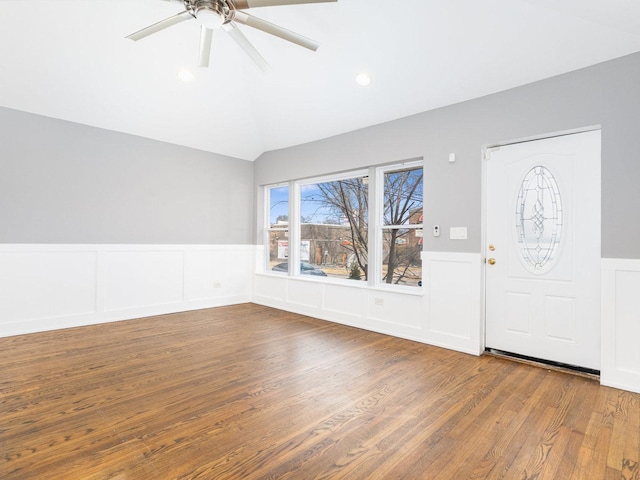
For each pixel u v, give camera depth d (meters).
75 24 3.01
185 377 2.61
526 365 2.91
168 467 1.58
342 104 3.88
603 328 2.55
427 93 3.36
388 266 4.04
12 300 3.59
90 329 3.90
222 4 2.07
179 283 4.86
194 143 4.88
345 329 4.07
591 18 2.23
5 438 1.79
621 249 2.50
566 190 2.83
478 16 2.57
